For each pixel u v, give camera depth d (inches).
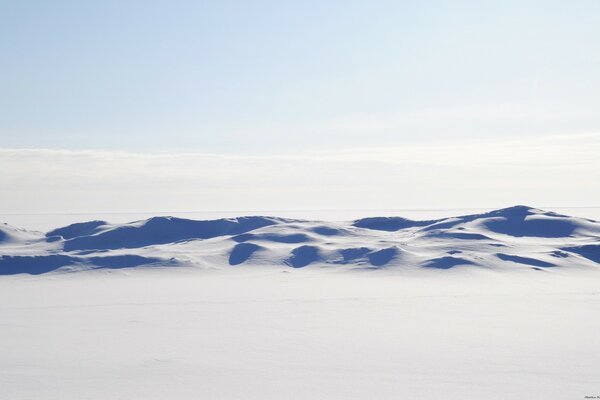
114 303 5531.5
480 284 6318.9
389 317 4798.2
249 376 3117.6
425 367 3277.6
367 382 2982.3
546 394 2751.0
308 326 4485.7
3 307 5354.3
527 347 3740.2
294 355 3597.4
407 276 6815.9
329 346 3831.2
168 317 4862.2
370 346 3816.4
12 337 4141.2
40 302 5605.3
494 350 3671.3
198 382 3002.0
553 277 6658.5
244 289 6240.2
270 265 7628.0
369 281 6619.1
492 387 2871.6
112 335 4205.2
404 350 3700.8
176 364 3383.4
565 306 5157.5
